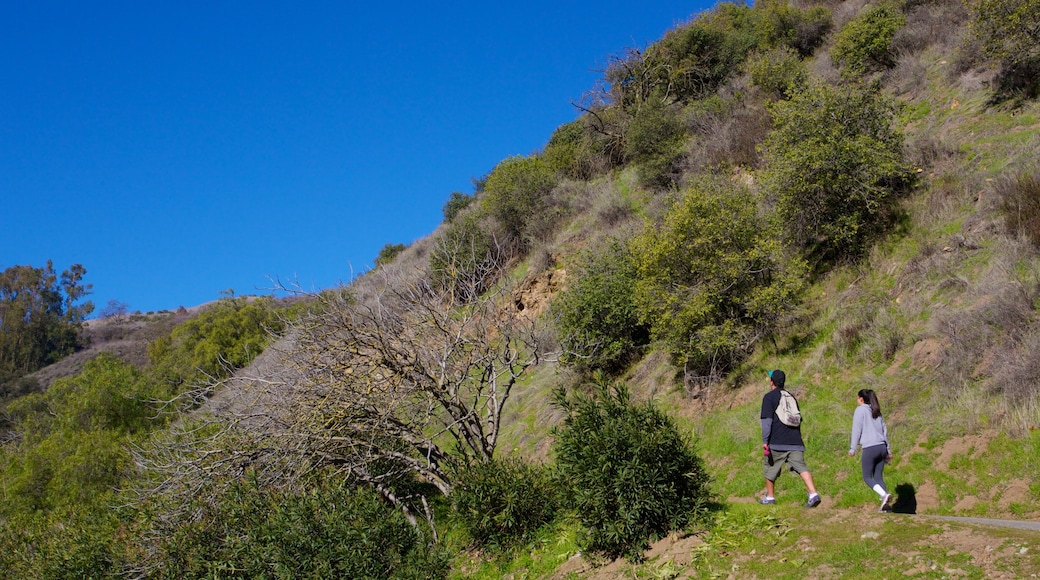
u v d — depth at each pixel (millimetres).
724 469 10773
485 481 9820
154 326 73000
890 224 12992
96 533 11258
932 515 7875
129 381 21203
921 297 11094
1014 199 11125
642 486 7797
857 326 11391
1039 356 8531
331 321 10812
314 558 8961
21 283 71062
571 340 14922
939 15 19469
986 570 5488
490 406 12375
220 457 11180
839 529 6941
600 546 8250
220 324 34000
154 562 10352
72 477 17125
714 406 12281
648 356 14641
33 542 12328
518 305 19094
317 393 10703
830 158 12844
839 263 13070
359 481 11578
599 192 22188
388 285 12164
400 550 9336
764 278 13000
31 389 57406
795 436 8133
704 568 7066
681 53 26203
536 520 9617
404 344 11258
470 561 9766
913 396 9734
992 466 8102
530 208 23234
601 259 15727
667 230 13430
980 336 9531
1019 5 14180
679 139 21547
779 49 23469
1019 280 9883
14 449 22000
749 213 12992
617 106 26188
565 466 8227
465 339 11547
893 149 13430
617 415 8227
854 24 20359
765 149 14258
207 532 10352
